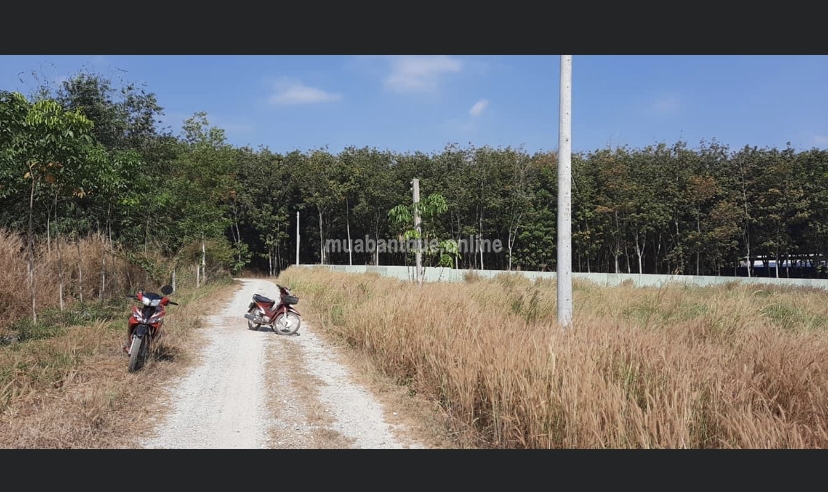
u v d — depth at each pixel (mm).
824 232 39500
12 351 7555
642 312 11031
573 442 4215
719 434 4191
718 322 8641
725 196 43438
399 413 5711
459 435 4973
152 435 5039
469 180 47656
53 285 12812
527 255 46938
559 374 4672
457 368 5695
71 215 18312
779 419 4027
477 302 10078
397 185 50531
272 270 57938
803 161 42844
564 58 7449
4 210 15953
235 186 36094
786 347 5785
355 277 18656
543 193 46750
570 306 7328
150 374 7191
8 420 5066
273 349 9523
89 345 8273
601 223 45000
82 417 5211
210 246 29766
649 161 47938
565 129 7434
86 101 23469
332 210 54656
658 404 4277
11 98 9758
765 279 25422
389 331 7973
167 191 21766
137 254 18141
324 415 5656
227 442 4887
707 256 44531
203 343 10055
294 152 59156
